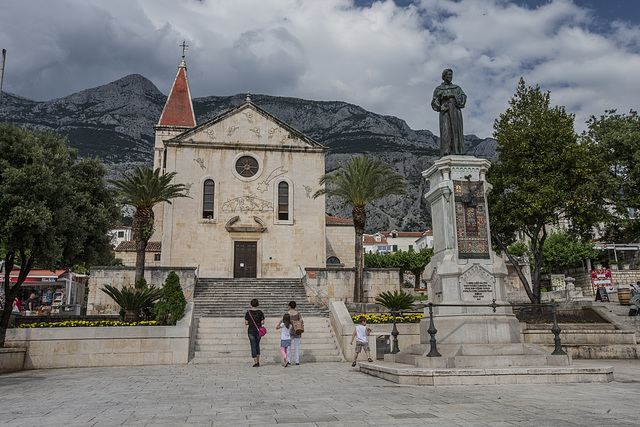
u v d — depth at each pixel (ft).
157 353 53.83
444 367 32.63
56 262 64.03
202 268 114.93
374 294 100.07
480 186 40.04
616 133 76.79
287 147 123.65
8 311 60.95
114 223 77.71
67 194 67.92
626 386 28.71
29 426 18.63
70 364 51.78
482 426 17.33
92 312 90.33
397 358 41.34
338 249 143.43
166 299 59.31
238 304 86.43
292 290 97.71
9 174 56.54
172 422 19.16
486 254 38.78
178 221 116.06
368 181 97.86
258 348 49.01
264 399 25.61
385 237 338.13
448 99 43.50
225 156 121.19
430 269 41.29
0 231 55.98
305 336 64.54
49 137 69.62
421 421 18.40
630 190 77.05
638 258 146.92
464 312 36.65
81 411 22.25
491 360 33.06
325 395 26.73
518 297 122.93
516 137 75.82
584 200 74.49
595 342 55.21
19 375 42.86
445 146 42.65
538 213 75.77
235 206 119.24
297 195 122.42
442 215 40.11
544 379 30.25
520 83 79.87
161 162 157.89
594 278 106.22
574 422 17.99
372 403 23.22
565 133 74.69
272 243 119.03
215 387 31.83
